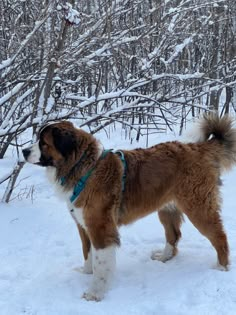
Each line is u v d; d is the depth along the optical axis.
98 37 2.74
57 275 1.75
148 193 1.72
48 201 2.53
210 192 1.73
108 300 1.56
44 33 2.69
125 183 1.68
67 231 2.17
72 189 1.65
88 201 1.63
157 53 2.96
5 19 3.05
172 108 3.48
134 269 1.79
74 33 2.90
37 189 2.75
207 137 1.83
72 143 1.63
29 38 2.51
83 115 2.60
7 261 1.87
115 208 1.66
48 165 1.68
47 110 2.48
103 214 1.63
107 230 1.63
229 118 1.82
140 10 3.46
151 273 1.75
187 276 1.70
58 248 2.01
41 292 1.61
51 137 1.64
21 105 2.95
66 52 2.65
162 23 3.16
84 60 2.72
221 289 1.58
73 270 1.80
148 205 1.74
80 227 1.75
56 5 2.45
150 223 2.27
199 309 1.47
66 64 2.66
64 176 1.65
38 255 1.94
